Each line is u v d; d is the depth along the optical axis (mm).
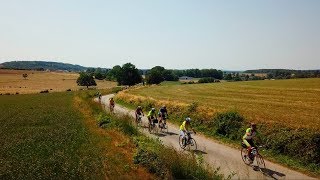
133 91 77875
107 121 29047
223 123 23734
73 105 52812
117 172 15266
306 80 95812
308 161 16172
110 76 189625
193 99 48375
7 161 18406
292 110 31156
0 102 65438
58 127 29547
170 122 31297
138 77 141500
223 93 60094
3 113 43625
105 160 17422
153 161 15773
